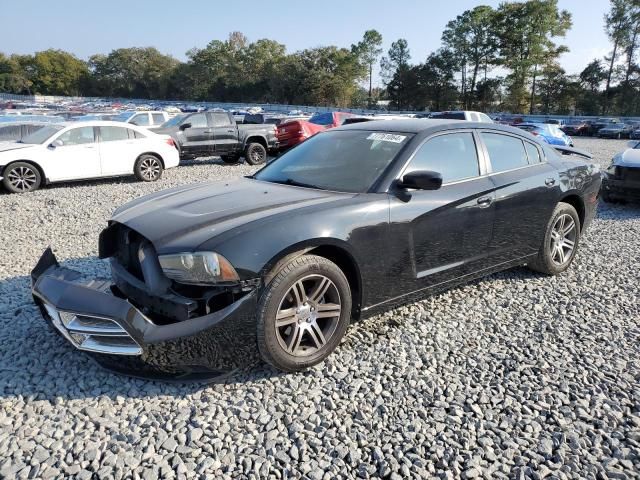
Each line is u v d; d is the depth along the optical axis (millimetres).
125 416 2559
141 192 9680
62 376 2904
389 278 3297
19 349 3215
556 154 4770
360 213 3086
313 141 4215
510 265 4262
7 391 2756
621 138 38219
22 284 4488
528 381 2936
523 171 4230
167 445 2342
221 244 2645
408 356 3215
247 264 2654
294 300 2881
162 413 2590
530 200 4176
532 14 69562
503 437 2443
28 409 2598
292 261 2820
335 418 2568
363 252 3098
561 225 4668
